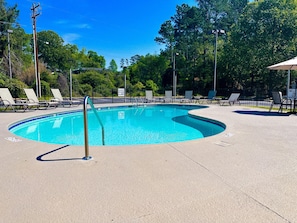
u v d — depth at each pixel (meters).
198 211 1.78
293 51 17.69
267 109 10.20
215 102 15.37
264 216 1.70
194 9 29.38
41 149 3.60
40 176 2.49
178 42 31.64
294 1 18.73
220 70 23.78
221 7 28.55
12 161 3.01
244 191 2.12
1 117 7.61
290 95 9.67
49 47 31.84
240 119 7.00
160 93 29.77
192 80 28.30
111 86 29.62
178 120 9.48
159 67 33.78
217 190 2.14
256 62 19.08
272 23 17.67
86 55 42.88
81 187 2.22
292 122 6.32
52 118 9.28
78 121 9.10
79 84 27.12
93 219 1.68
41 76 23.25
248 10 19.72
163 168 2.74
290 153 3.36
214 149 3.58
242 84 22.86
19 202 1.93
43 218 1.69
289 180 2.38
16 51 23.56
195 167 2.77
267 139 4.27
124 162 2.96
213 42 27.89
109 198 2.00
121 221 1.65
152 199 1.97
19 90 16.59
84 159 3.07
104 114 11.39
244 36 20.11
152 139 6.05
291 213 1.74
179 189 2.17
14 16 21.97
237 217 1.69
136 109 13.77
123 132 7.04
